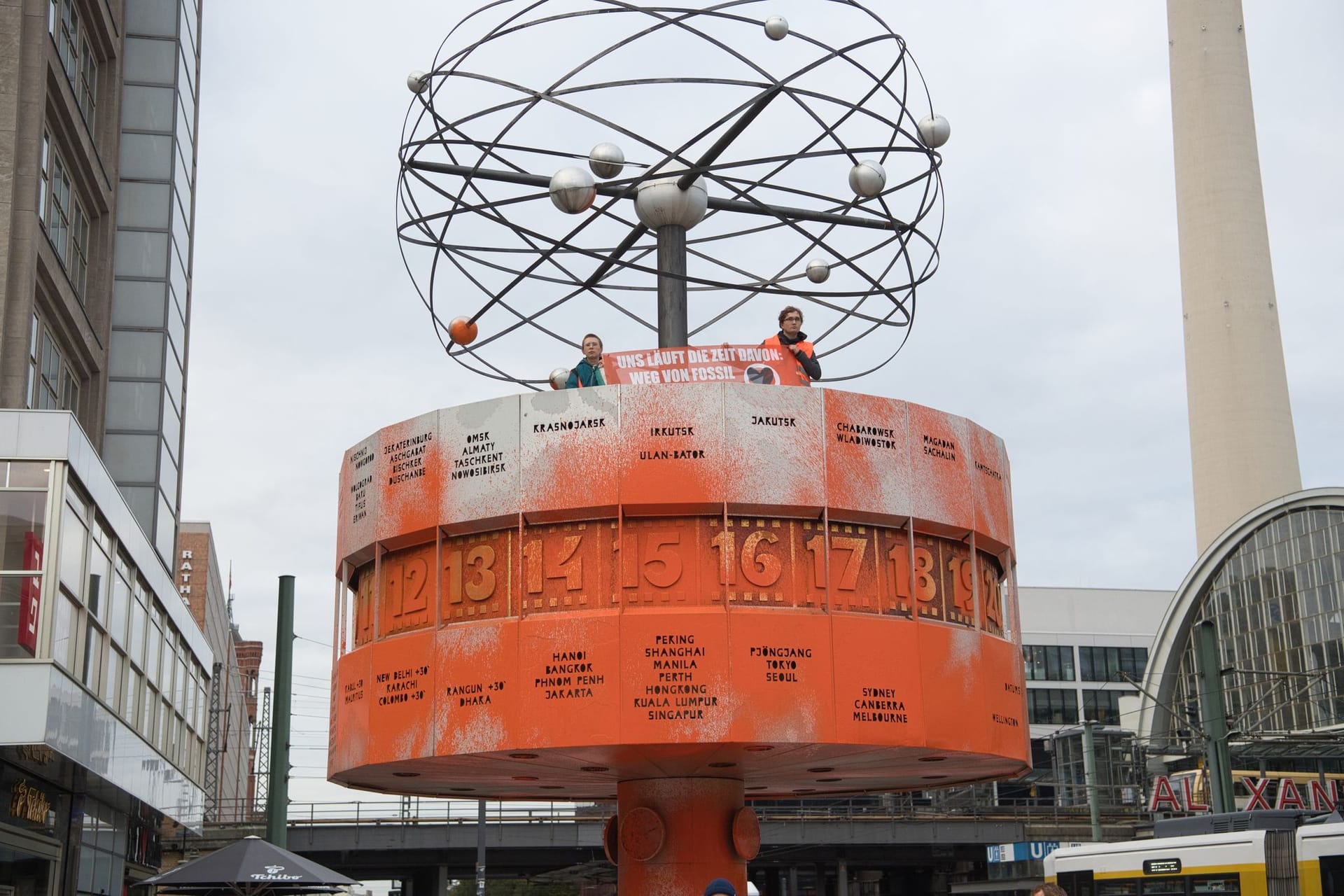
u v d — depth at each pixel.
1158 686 97.69
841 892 76.56
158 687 42.31
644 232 20.42
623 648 16.05
